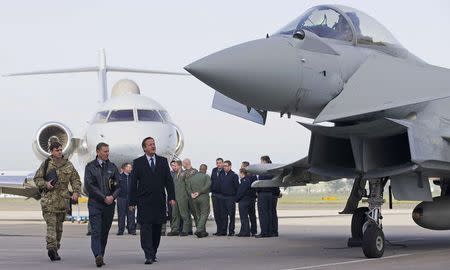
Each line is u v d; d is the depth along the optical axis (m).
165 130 23.69
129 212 21.55
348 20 14.53
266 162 20.73
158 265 12.48
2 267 12.34
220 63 12.55
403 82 13.65
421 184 14.03
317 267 11.73
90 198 12.80
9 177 28.55
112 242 18.25
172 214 21.30
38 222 30.59
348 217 34.16
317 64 13.35
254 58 12.72
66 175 13.65
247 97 12.88
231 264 12.45
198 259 13.46
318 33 14.25
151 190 12.75
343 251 15.15
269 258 13.58
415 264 12.12
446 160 13.85
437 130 13.97
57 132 27.19
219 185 21.12
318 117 13.38
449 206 15.69
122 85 27.84
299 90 13.13
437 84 13.63
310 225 26.41
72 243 17.92
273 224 20.36
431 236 20.17
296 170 17.17
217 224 21.30
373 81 13.66
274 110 13.49
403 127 13.34
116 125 23.27
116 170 13.12
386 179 14.27
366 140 13.79
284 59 12.95
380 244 13.56
